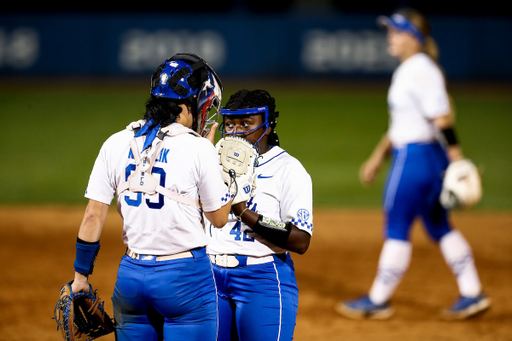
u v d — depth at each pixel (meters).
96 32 91.62
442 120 18.59
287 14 112.38
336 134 58.00
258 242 11.20
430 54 19.67
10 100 73.88
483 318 19.69
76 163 45.56
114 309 10.40
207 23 93.06
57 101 73.75
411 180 18.98
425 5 108.31
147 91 82.88
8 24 89.81
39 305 20.16
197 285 9.89
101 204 10.09
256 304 11.09
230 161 10.57
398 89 19.20
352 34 93.75
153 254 9.80
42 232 29.95
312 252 27.64
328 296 21.86
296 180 11.03
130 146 9.95
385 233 19.86
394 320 19.56
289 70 94.44
